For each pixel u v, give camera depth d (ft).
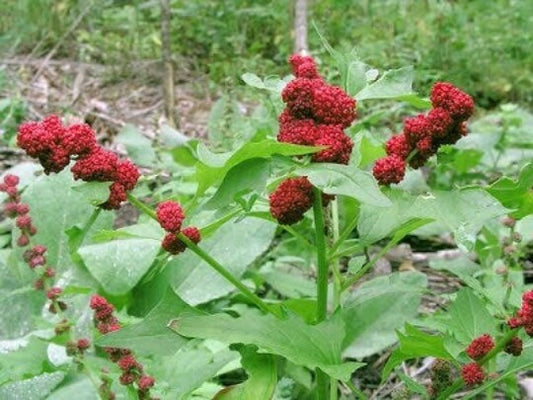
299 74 0.92
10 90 2.64
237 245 1.40
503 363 1.03
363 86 0.95
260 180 0.80
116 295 1.34
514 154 2.06
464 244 0.79
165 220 0.85
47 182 1.46
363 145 1.01
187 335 0.80
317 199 0.87
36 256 1.02
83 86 2.85
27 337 1.21
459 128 0.86
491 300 1.04
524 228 1.42
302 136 0.81
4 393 1.04
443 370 0.95
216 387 1.12
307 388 1.19
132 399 0.92
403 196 0.83
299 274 1.56
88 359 0.97
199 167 0.82
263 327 0.83
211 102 2.73
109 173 0.83
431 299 1.52
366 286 1.13
